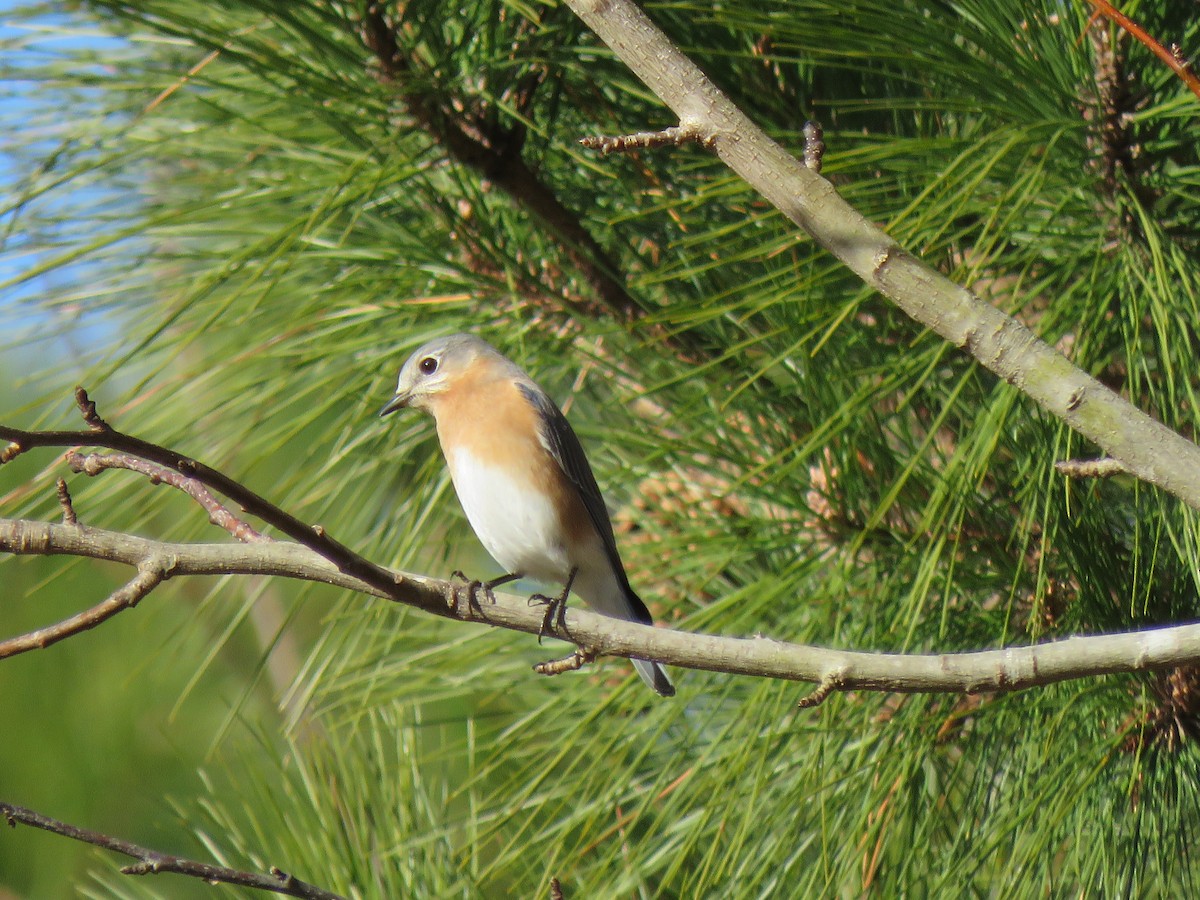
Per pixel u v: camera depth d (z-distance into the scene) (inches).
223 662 460.4
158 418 339.6
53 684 452.1
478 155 336.8
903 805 290.0
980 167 271.6
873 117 328.8
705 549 327.9
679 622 316.5
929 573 268.5
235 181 350.0
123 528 353.1
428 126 331.0
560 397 388.8
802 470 319.0
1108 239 293.0
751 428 325.4
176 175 357.1
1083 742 295.0
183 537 346.3
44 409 343.3
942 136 287.7
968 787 307.6
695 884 290.4
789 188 216.4
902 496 307.9
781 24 274.1
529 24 327.6
